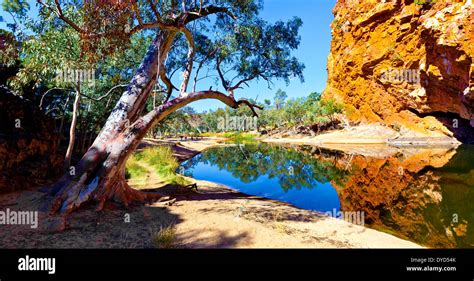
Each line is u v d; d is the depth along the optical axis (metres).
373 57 43.47
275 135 65.88
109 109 16.11
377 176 13.79
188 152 30.17
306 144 42.91
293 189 11.66
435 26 25.92
